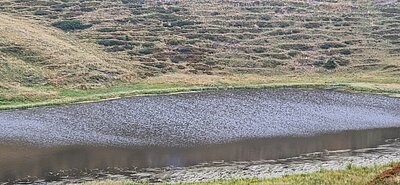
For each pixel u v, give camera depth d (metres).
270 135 62.84
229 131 64.56
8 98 86.81
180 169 47.53
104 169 47.47
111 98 90.50
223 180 41.06
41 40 118.25
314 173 39.81
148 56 125.88
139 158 51.53
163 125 67.88
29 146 55.75
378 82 113.00
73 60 111.62
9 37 113.50
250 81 112.06
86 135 61.38
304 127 67.88
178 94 96.12
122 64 117.88
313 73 126.62
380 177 33.78
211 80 110.81
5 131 62.91
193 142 58.72
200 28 146.75
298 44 142.62
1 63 101.25
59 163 49.38
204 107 82.19
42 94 91.19
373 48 142.38
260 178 41.31
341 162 50.12
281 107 82.88
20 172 46.25
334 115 76.88
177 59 126.75
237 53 134.00
